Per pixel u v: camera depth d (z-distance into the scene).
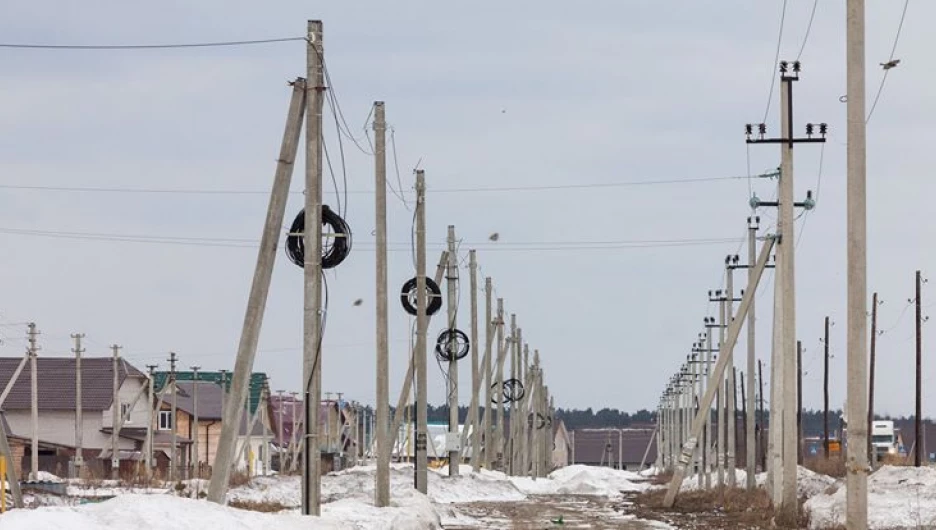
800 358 147.75
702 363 137.75
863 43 40.25
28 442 129.25
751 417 96.69
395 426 93.62
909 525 62.69
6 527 32.31
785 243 71.12
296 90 46.28
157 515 37.03
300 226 51.44
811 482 96.81
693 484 133.00
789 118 71.19
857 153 40.38
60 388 154.00
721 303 112.56
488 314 133.50
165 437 160.12
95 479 101.25
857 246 40.59
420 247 79.69
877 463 129.12
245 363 45.81
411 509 60.81
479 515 79.94
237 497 81.12
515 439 170.75
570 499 110.50
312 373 50.38
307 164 49.41
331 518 49.19
